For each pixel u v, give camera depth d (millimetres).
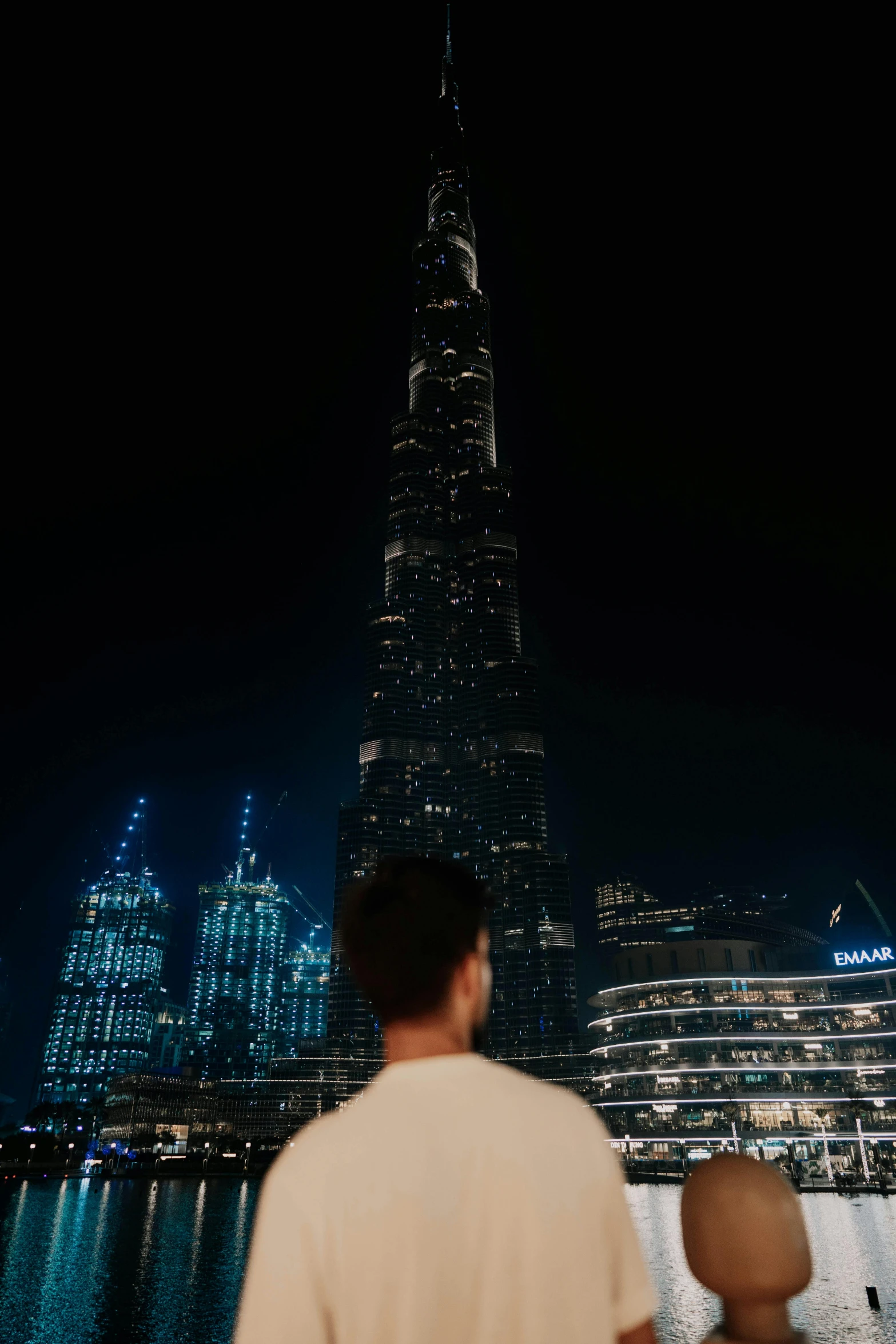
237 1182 198000
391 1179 2154
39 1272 54875
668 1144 165125
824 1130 158250
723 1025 175000
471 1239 2102
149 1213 106875
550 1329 2055
